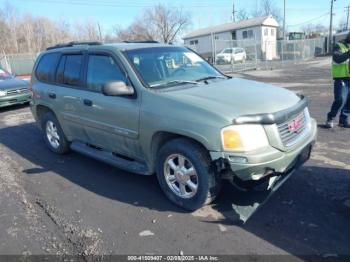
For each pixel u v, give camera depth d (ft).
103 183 15.42
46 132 20.22
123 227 11.71
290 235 10.71
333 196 12.85
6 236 11.55
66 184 15.56
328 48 138.72
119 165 14.66
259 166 10.53
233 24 172.35
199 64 16.17
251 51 114.32
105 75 14.65
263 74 65.67
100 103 14.55
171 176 12.75
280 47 110.11
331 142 19.11
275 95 12.54
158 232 11.30
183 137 12.01
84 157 19.07
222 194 13.23
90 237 11.21
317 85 42.42
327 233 10.68
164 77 13.92
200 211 12.35
